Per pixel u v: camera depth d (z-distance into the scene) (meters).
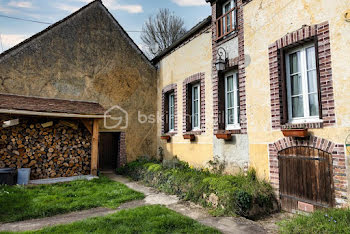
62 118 8.41
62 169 8.37
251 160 5.80
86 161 8.91
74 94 9.26
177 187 6.37
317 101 4.63
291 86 5.18
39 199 5.53
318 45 4.50
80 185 7.03
